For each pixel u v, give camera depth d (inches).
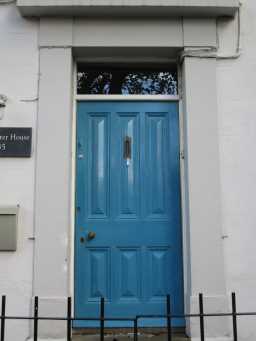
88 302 149.3
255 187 147.3
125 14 151.2
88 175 155.6
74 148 155.3
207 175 145.8
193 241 142.4
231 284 142.5
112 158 156.6
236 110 151.1
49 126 146.5
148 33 152.6
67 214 142.3
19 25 153.0
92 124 158.7
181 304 149.4
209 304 139.1
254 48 154.9
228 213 145.8
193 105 149.5
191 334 138.2
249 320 140.4
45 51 150.6
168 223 153.5
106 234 152.6
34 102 148.8
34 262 140.1
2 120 147.6
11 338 137.6
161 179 155.9
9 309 138.9
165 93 163.9
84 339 139.6
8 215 141.3
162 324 148.3
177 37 152.7
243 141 149.4
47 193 143.1
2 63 150.9
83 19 152.6
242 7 157.4
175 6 146.6
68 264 142.8
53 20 152.2
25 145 145.9
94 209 153.8
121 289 150.4
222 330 138.3
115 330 147.3
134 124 159.0
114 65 165.9
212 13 152.0
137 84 165.2
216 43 153.3
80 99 159.5
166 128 159.0
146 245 152.5
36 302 104.2
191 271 141.0
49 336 136.4
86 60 161.6
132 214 154.1
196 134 148.0
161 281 150.9
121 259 151.9
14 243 140.0
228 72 153.1
